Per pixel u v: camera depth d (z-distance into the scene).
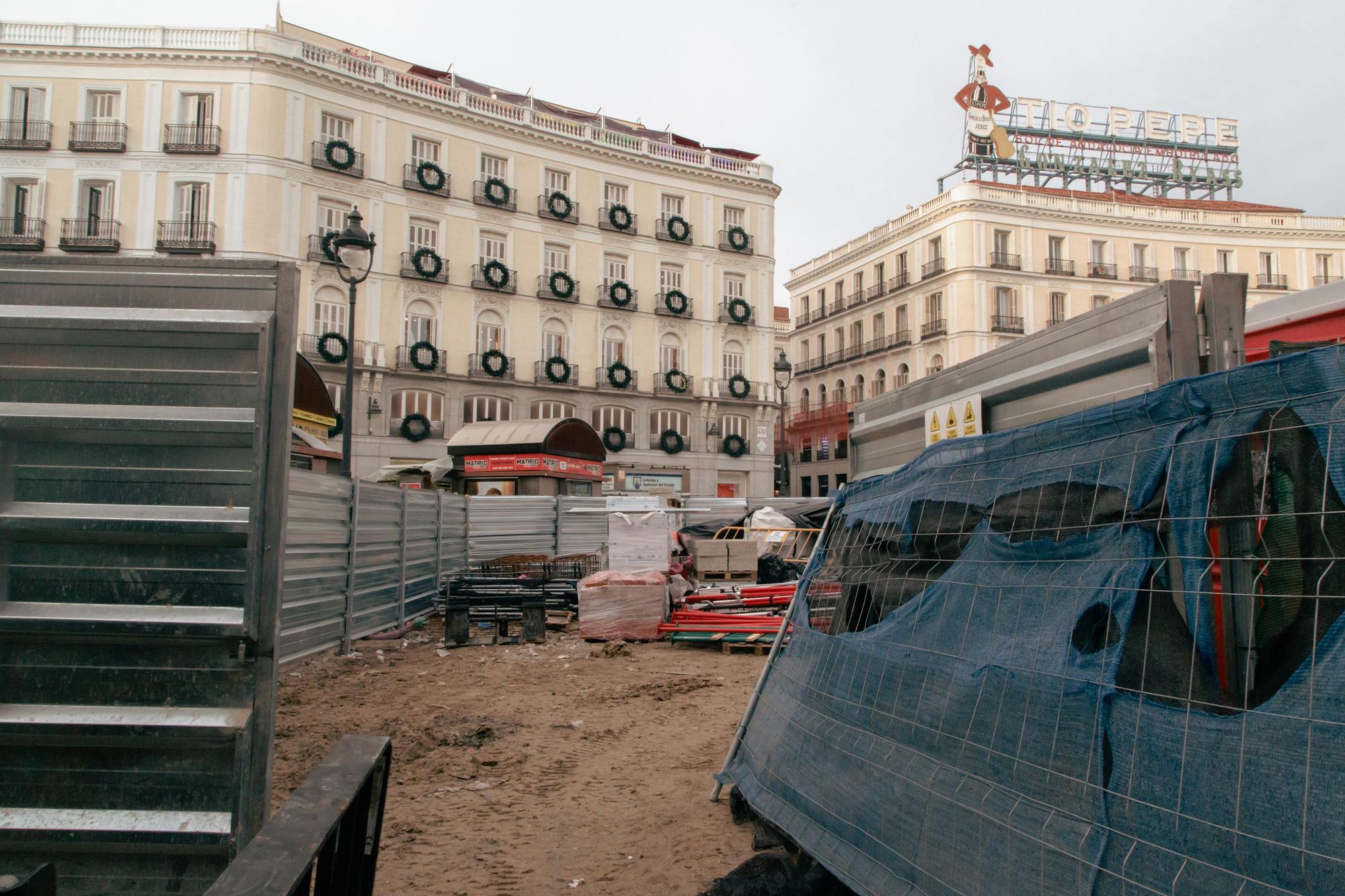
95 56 31.22
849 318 54.75
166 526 2.48
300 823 1.75
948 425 6.52
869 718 3.50
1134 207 47.66
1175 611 2.30
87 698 2.50
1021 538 3.07
